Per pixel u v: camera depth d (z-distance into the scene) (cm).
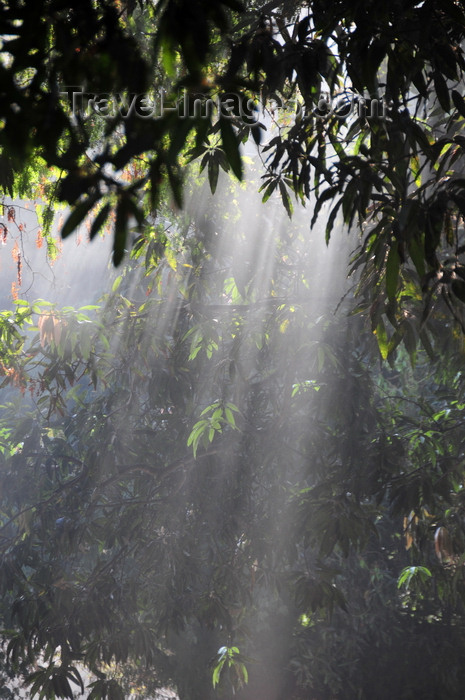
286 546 724
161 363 748
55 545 801
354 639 995
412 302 466
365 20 309
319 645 1017
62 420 852
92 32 168
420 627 988
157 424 828
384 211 327
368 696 1009
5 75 147
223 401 652
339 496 662
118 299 724
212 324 705
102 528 782
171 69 164
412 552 739
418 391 912
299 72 331
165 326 714
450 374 666
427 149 333
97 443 808
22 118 147
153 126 160
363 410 706
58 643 729
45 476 834
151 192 157
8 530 980
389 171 336
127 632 754
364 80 311
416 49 335
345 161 347
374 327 385
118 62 165
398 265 302
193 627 1077
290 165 392
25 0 158
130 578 795
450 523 675
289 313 678
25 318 646
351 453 685
